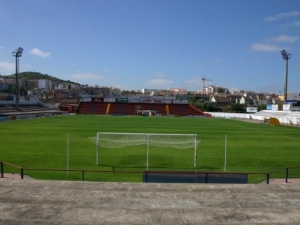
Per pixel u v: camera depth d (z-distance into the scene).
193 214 10.00
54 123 56.91
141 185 13.43
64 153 26.44
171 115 98.06
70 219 9.42
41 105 100.25
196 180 15.11
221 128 52.41
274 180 17.62
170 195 11.97
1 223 9.06
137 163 22.98
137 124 58.28
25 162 22.75
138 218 9.59
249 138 38.78
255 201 11.38
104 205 10.66
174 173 15.09
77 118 73.81
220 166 22.53
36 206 10.48
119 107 106.69
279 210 10.47
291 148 31.12
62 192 12.10
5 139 34.72
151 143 31.73
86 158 24.45
